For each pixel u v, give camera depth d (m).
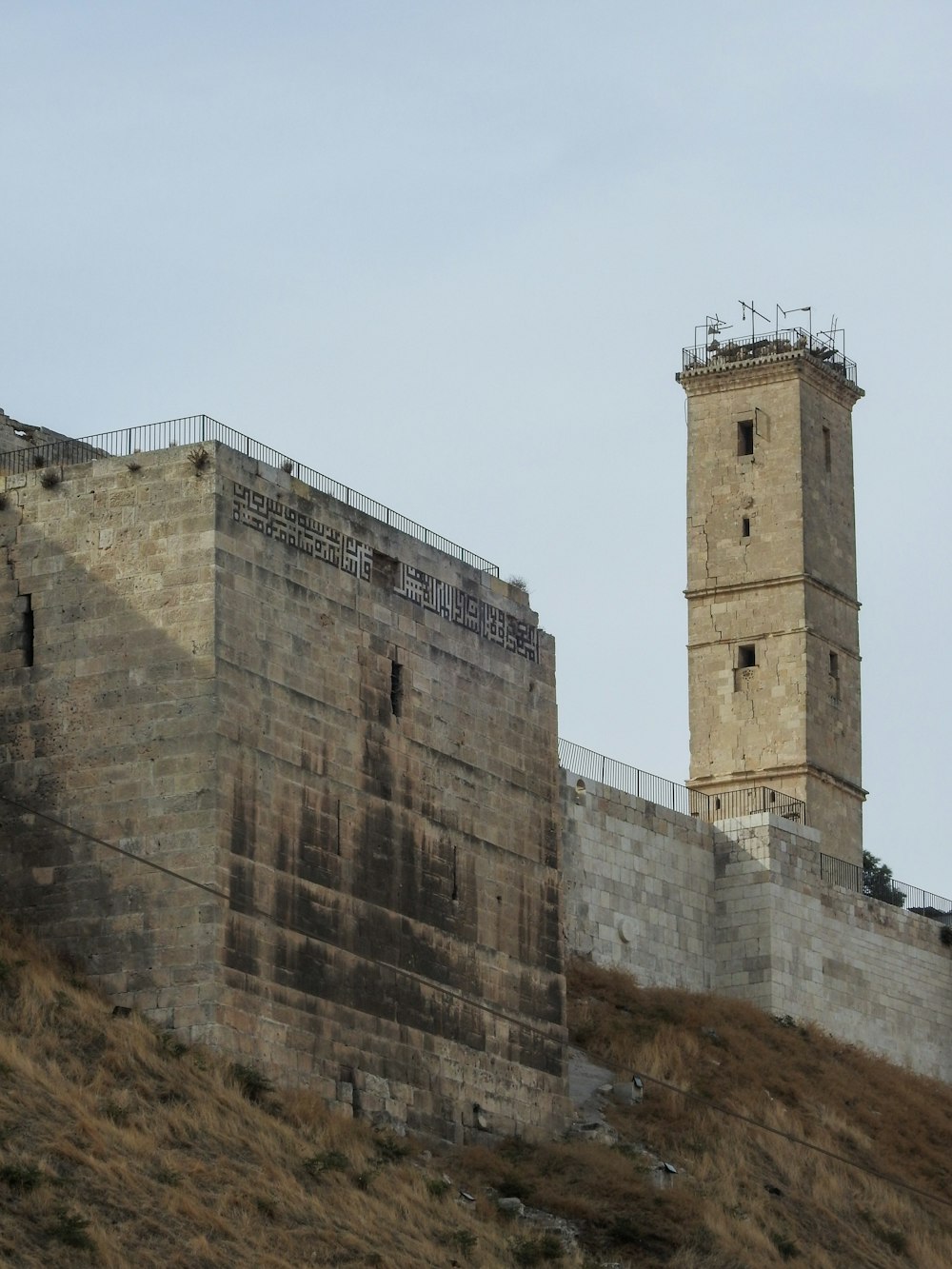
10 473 133.25
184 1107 116.88
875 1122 157.75
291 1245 111.12
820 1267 135.38
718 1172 139.88
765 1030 161.62
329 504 132.88
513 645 143.25
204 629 125.56
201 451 127.44
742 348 195.88
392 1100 129.62
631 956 161.75
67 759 126.81
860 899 175.12
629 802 164.25
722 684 191.12
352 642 132.62
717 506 194.12
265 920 125.06
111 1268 102.94
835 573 194.38
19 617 129.12
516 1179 130.12
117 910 124.25
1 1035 115.88
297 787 128.00
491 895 138.38
